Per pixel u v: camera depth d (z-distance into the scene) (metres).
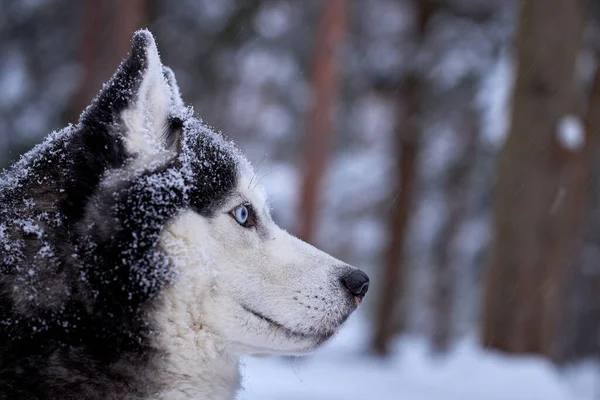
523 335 8.34
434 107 15.60
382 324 17.27
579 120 8.77
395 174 17.44
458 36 14.80
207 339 2.48
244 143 18.45
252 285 2.55
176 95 2.89
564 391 7.18
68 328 2.30
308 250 2.74
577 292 20.98
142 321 2.37
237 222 2.57
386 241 17.56
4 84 15.86
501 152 8.95
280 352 2.65
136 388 2.36
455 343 23.61
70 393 2.26
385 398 7.23
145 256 2.37
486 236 19.28
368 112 19.36
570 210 8.69
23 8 15.08
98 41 12.00
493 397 6.81
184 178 2.47
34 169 2.45
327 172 12.79
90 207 2.37
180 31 13.62
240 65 15.57
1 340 2.23
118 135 2.43
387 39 16.30
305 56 16.50
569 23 8.67
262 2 13.52
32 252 2.32
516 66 8.91
